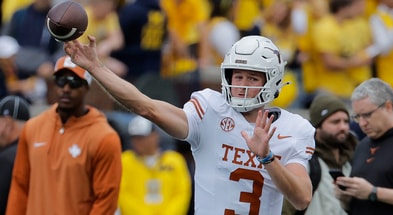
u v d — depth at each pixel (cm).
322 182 1989
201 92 1653
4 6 3434
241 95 1606
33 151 2088
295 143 1631
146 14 2981
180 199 2562
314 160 1997
